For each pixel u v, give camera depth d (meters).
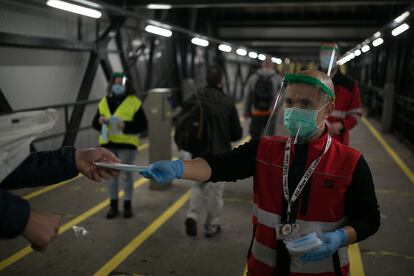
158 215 5.03
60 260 3.79
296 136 1.62
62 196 5.71
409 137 9.91
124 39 9.66
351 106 3.97
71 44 7.20
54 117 1.30
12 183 1.27
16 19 6.04
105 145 4.76
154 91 6.01
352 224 1.55
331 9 14.66
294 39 16.41
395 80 11.63
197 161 1.69
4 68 5.90
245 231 4.57
